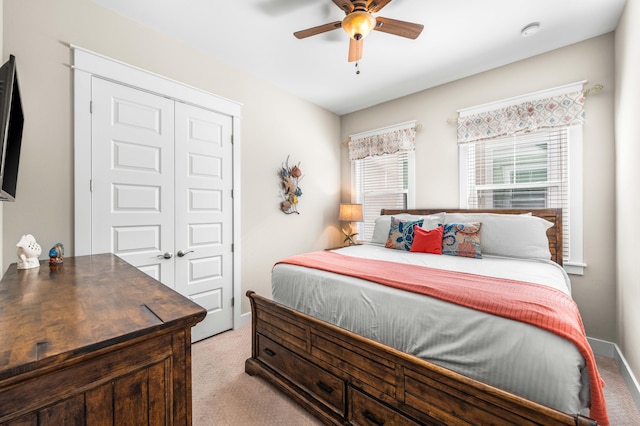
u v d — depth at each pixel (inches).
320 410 63.1
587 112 96.6
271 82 129.9
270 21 88.8
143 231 90.3
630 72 74.1
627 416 65.7
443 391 46.3
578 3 80.0
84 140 78.4
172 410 32.8
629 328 77.0
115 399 28.5
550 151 105.2
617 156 88.0
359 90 137.9
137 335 29.0
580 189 97.7
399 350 54.5
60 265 59.9
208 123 107.0
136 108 88.6
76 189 77.0
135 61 88.3
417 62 111.8
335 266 77.4
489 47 101.6
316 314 70.3
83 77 78.2
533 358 40.7
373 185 159.6
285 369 73.9
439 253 99.8
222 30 93.3
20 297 39.3
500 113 112.5
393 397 52.4
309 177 151.2
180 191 99.2
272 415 66.6
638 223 68.4
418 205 138.6
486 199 120.0
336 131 169.0
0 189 42.2
